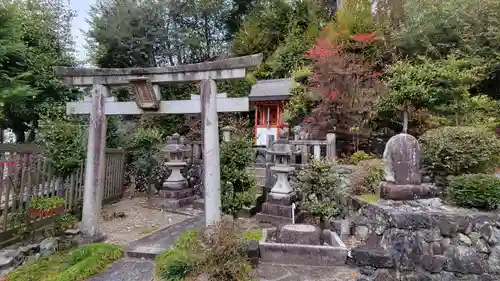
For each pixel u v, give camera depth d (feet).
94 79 14.48
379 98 22.15
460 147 14.99
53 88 25.43
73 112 14.97
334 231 15.15
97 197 14.37
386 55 30.78
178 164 23.35
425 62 23.04
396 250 12.19
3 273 11.12
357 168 18.12
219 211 12.74
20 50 20.80
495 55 24.22
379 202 14.44
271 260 12.40
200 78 13.04
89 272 10.96
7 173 12.69
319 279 10.98
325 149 21.59
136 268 11.69
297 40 46.24
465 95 20.84
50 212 13.76
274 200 17.99
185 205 22.31
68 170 16.48
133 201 23.93
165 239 14.64
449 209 13.42
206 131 12.87
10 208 12.92
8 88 19.80
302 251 12.32
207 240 10.79
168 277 10.32
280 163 18.31
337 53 27.02
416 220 12.48
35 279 10.71
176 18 52.54
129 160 26.84
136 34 45.37
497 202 12.79
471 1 25.62
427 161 16.51
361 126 24.81
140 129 29.17
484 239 12.39
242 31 52.49
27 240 13.30
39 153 14.66
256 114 39.29
